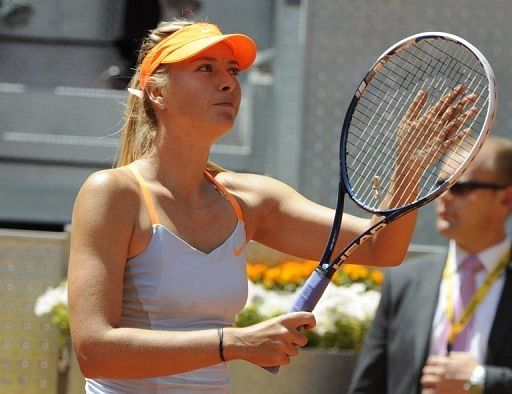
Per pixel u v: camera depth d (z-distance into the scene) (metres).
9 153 28.78
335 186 24.03
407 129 10.57
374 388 15.14
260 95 28.00
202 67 10.11
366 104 23.64
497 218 14.86
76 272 9.48
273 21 31.78
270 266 19.62
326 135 24.08
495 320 14.27
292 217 10.87
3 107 29.58
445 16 24.16
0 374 19.00
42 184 28.52
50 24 33.16
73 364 17.39
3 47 33.09
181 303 9.82
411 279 15.16
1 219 28.30
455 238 14.94
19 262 19.20
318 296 10.05
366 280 19.08
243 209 10.62
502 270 14.67
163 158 10.21
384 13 24.20
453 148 11.98
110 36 33.03
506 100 24.00
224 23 32.41
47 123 29.53
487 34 24.14
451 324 14.58
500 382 13.45
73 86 32.97
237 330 9.16
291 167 26.62
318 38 24.22
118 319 9.54
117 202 9.75
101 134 29.48
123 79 30.56
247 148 27.86
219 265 10.05
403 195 10.50
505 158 14.90
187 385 9.99
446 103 10.45
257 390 17.14
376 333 15.25
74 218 9.73
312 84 24.16
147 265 9.83
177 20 10.96
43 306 18.30
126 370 9.23
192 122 10.08
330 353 17.23
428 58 21.52
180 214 10.09
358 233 10.69
